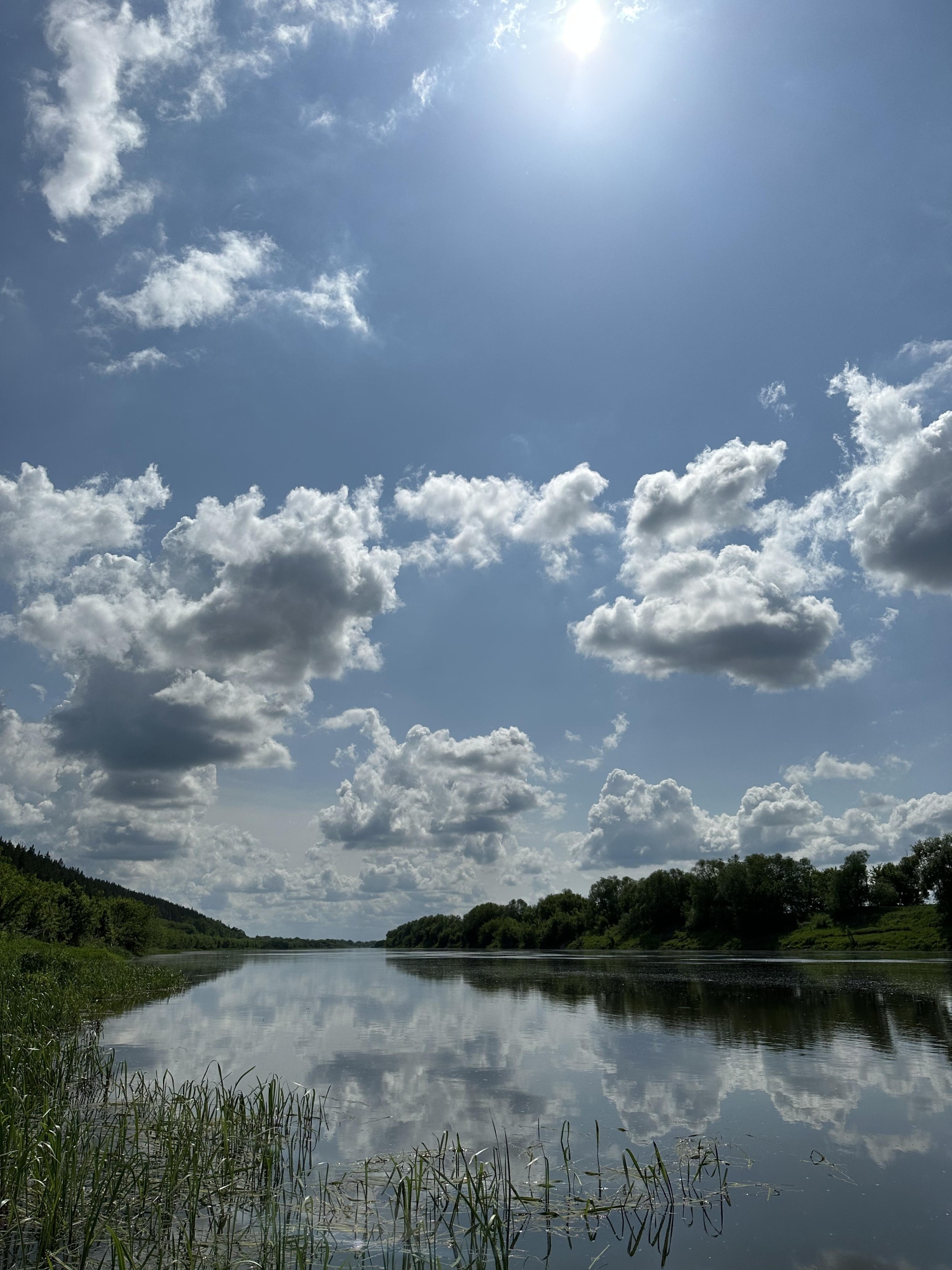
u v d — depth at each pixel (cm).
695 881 15600
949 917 11569
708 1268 912
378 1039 2678
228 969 7794
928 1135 1463
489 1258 938
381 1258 936
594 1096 1795
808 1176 1232
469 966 8662
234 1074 2009
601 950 16588
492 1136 1466
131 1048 2422
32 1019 2367
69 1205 1005
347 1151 1362
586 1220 1060
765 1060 2255
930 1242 981
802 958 9419
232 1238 987
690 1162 1301
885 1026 2923
